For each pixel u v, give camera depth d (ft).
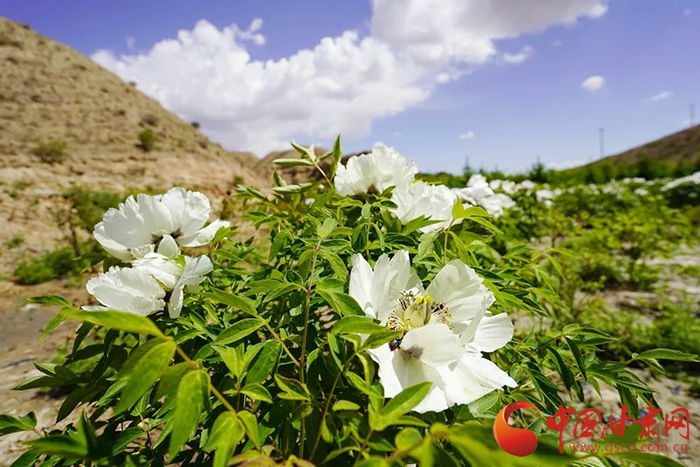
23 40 93.97
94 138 71.10
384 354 3.00
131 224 4.19
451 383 3.04
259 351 3.31
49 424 8.64
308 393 2.73
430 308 3.48
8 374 11.52
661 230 19.81
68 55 98.02
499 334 3.46
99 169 58.90
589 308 12.37
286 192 5.75
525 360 3.86
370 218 4.33
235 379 3.30
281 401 3.03
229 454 2.13
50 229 35.73
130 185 57.41
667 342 11.15
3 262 27.37
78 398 3.64
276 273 3.69
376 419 2.31
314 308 3.78
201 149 83.97
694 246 24.81
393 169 5.08
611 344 11.30
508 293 4.19
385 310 3.11
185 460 3.76
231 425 2.22
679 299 15.49
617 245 19.81
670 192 36.35
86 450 2.35
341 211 4.89
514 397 3.65
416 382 3.03
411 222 4.14
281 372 3.65
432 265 4.13
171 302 3.50
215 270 4.50
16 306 19.27
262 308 4.47
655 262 21.39
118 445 3.09
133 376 1.97
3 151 54.70
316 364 3.33
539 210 17.24
